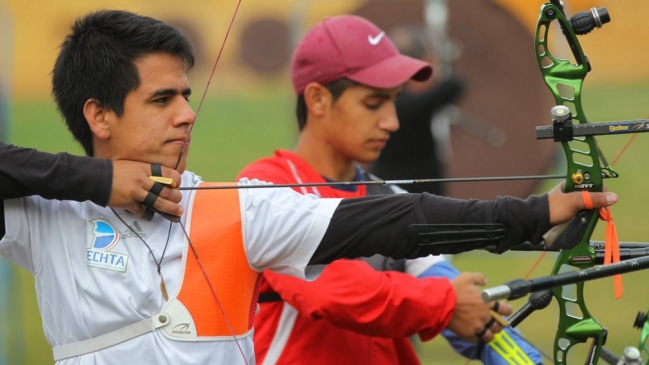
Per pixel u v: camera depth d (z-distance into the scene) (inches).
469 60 1034.7
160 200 332.8
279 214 346.0
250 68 2365.9
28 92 2385.6
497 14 1034.1
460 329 473.1
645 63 2236.7
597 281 1087.0
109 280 337.1
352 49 501.4
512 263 1179.3
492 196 1016.2
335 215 344.8
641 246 362.6
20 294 1008.9
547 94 1029.8
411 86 756.0
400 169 750.5
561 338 345.1
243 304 346.9
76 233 344.8
